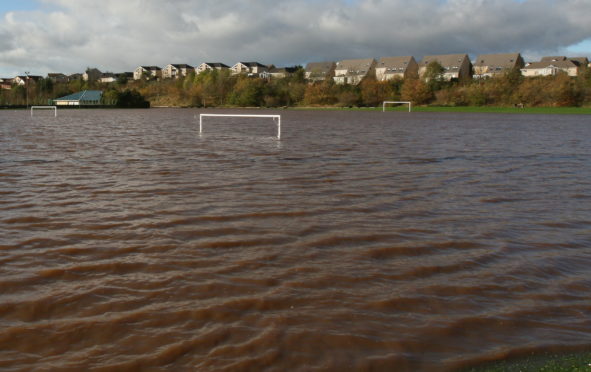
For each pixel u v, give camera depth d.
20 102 126.25
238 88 139.25
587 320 5.69
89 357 4.82
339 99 127.94
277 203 11.49
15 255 7.66
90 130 37.72
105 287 6.46
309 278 6.84
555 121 57.59
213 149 23.61
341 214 10.52
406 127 44.66
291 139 30.28
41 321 5.54
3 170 16.12
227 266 7.26
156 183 13.96
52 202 11.38
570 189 13.72
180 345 5.04
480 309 5.96
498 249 8.23
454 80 126.00
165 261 7.44
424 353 4.95
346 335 5.27
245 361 4.75
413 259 7.70
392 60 164.00
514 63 160.12
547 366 4.59
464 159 20.30
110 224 9.46
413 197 12.41
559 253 8.06
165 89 158.38
